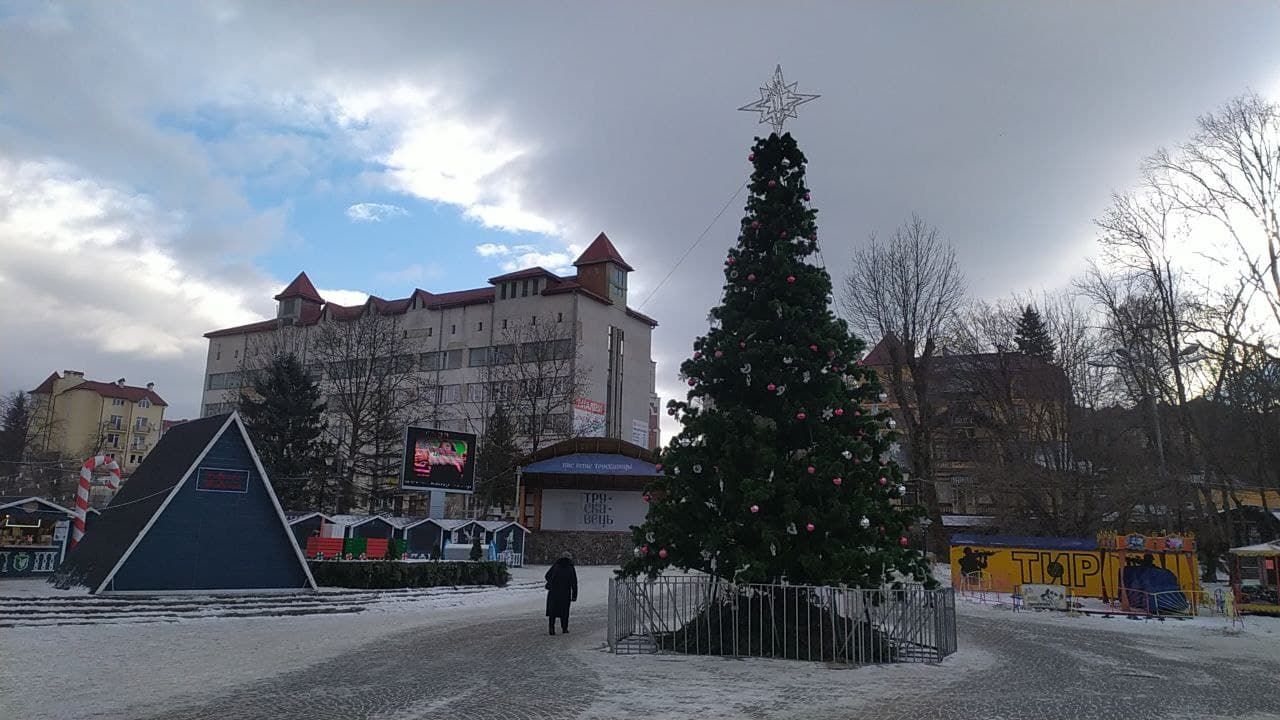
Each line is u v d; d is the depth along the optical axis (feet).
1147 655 52.29
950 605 50.34
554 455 166.20
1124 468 131.54
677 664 43.11
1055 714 31.91
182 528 74.02
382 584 87.15
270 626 61.36
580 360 262.67
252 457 78.84
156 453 90.84
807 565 46.24
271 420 192.03
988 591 102.83
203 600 68.39
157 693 34.88
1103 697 36.01
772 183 55.01
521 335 255.70
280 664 43.24
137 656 45.68
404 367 234.99
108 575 69.41
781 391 50.37
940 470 182.70
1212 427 125.08
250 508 78.07
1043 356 150.10
